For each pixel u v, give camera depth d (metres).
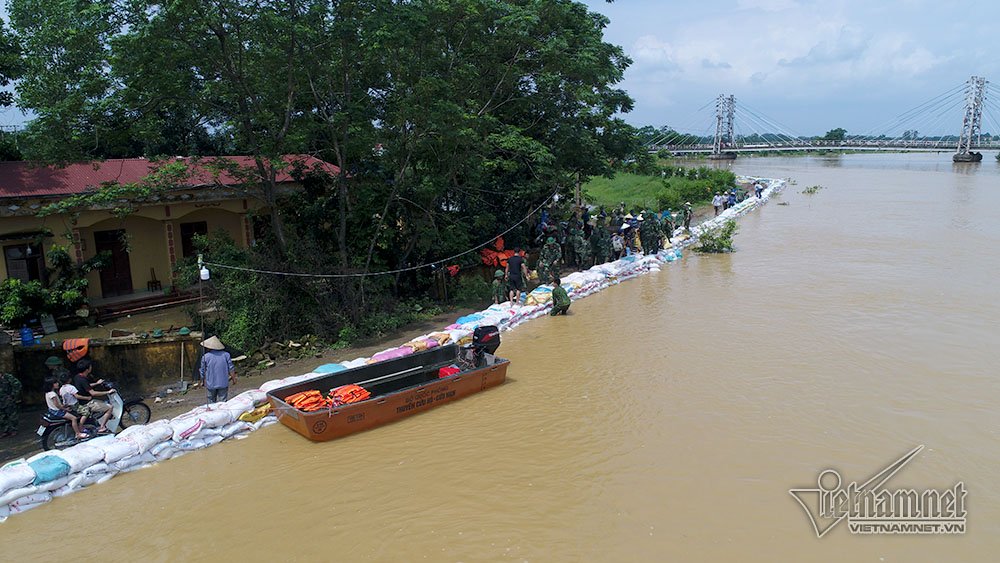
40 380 12.81
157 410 12.17
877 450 10.10
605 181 58.56
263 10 14.71
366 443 10.86
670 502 8.84
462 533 8.26
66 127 14.91
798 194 54.44
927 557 7.62
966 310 17.59
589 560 7.65
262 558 7.95
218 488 9.58
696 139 144.50
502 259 22.27
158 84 14.73
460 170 20.20
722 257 27.25
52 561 8.01
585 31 24.02
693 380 13.16
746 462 9.84
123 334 14.86
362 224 18.64
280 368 14.51
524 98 22.64
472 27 18.58
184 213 19.02
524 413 11.88
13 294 15.45
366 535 8.30
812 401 11.95
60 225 16.94
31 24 21.28
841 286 20.86
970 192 52.84
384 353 13.87
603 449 10.38
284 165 15.45
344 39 15.42
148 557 8.04
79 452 9.70
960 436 10.48
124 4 14.40
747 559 7.63
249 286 15.23
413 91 16.39
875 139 147.75
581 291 21.03
